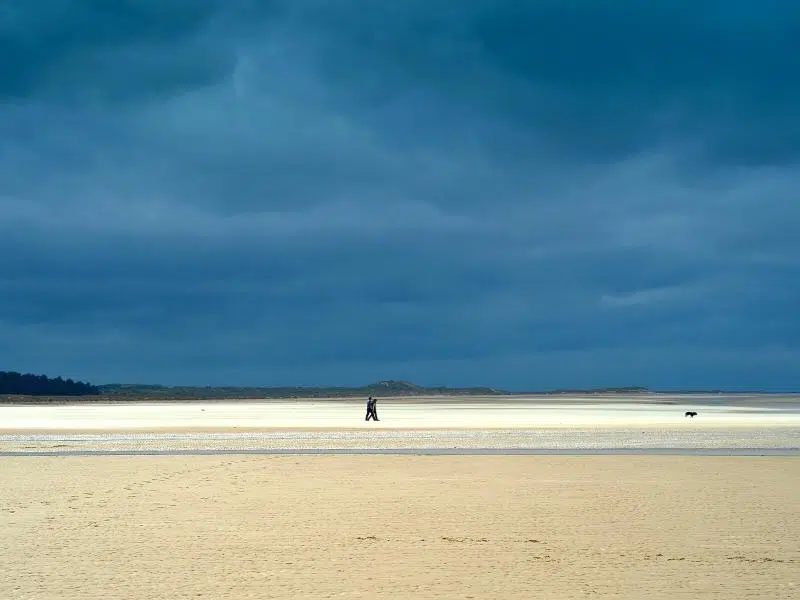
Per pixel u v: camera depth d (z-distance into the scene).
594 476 27.14
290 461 32.72
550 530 17.53
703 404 173.25
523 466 30.39
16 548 15.83
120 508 20.69
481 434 50.72
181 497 22.53
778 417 89.50
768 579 13.27
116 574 13.69
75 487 24.83
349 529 17.69
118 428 60.59
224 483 25.59
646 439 45.75
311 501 21.69
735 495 22.61
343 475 27.67
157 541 16.45
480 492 23.28
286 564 14.40
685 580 13.23
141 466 31.06
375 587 12.83
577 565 14.30
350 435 49.97
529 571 13.86
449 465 30.84
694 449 38.66
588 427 60.03
